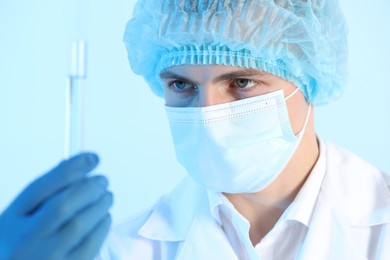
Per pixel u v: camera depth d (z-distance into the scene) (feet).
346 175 4.29
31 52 6.52
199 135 3.89
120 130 6.25
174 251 4.30
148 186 6.25
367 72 5.56
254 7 3.79
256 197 4.14
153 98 6.15
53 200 2.76
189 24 3.82
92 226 2.87
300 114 4.13
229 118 3.85
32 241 2.65
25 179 6.72
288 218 3.98
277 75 3.89
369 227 4.03
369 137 5.61
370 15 5.52
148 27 4.14
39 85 6.55
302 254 3.82
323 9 4.06
